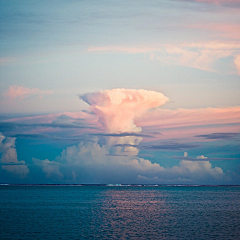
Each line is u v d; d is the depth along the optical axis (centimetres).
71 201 11288
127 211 7819
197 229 5059
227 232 4800
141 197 14750
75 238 4353
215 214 7144
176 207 9088
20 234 4575
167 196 15875
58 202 10656
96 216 6681
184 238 4375
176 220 6100
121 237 4444
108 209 8312
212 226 5344
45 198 12975
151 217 6581
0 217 6266
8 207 8450
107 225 5456
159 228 5166
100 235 4569
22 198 12681
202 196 15838
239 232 4800
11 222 5622
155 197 14800
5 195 15112
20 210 7675
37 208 8256
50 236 4462
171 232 4816
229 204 10219
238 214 7144
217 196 15875
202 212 7581
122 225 5469
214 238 4356
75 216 6625
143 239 4309
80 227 5212
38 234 4588
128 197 14725
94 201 11494
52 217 6391
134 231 4900
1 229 4934
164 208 8738
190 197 14800
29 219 6028
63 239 4284
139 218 6412
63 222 5722
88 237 4425
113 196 15688
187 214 7144
